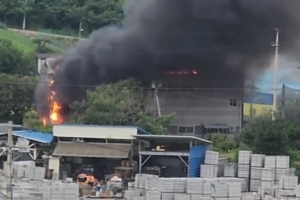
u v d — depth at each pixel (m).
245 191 130.75
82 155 140.38
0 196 97.31
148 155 137.25
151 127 174.12
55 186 106.88
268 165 130.88
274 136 155.25
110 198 120.00
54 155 140.62
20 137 143.12
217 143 169.25
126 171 135.50
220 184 111.12
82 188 124.44
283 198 113.06
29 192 102.62
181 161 138.50
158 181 113.75
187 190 112.88
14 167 118.00
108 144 142.25
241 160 133.38
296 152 156.38
